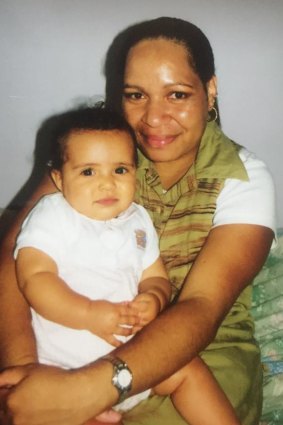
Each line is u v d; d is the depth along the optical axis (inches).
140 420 55.6
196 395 53.5
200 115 58.9
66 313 50.7
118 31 89.3
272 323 83.2
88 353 51.6
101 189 54.2
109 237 54.8
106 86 92.2
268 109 93.3
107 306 50.7
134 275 55.9
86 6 88.0
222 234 57.0
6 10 88.4
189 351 50.0
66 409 45.3
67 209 55.4
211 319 51.9
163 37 56.7
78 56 90.9
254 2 87.0
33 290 51.7
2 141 96.6
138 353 47.7
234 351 61.0
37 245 53.0
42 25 89.3
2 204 100.6
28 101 94.0
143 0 87.4
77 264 53.6
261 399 65.2
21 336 53.1
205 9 87.3
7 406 46.2
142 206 62.4
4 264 58.4
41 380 45.8
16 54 91.0
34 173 98.5
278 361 80.0
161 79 56.0
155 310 53.4
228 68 90.6
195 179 61.5
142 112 58.3
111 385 46.1
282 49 89.6
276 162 96.8
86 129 55.2
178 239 61.6
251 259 56.2
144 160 64.4
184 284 55.2
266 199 59.4
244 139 95.3
